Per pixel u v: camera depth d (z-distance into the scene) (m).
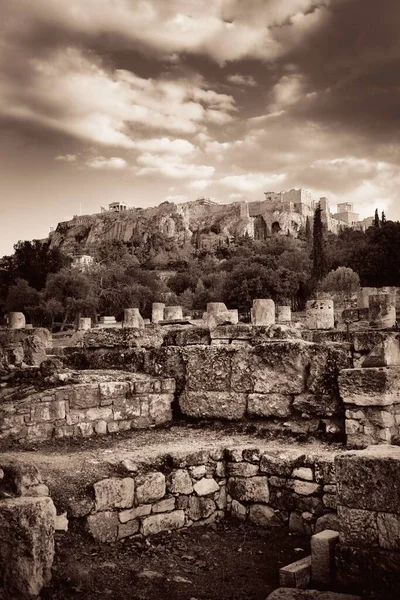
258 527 7.85
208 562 6.72
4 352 14.39
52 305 74.00
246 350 10.19
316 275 89.06
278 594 5.51
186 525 7.76
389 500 5.64
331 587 5.85
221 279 93.25
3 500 5.76
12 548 5.40
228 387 10.28
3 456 7.42
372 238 92.69
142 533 7.30
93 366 12.10
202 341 14.89
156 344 14.15
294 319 48.22
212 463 8.21
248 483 8.08
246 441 9.13
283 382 9.70
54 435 9.46
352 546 5.79
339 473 5.95
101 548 6.72
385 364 8.64
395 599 5.35
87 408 9.79
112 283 101.44
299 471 7.68
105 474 7.41
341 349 9.51
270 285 74.69
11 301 80.69
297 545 7.18
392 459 5.67
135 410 10.27
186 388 10.70
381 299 23.33
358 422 8.52
